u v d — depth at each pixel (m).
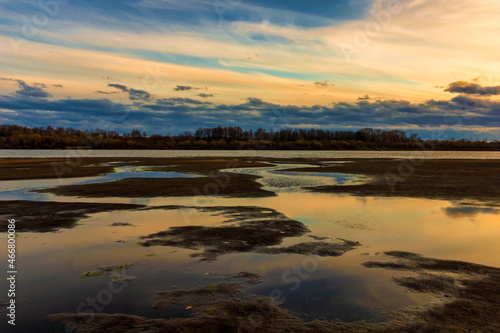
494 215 12.29
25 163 44.62
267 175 29.67
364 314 4.90
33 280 6.20
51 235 9.41
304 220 11.41
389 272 6.59
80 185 21.80
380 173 31.62
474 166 41.84
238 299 5.40
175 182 23.67
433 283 6.02
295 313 4.94
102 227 10.37
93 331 4.44
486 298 5.39
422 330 4.44
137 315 4.88
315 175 29.67
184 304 5.23
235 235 9.40
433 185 21.80
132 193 18.23
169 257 7.52
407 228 10.27
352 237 9.24
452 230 10.02
